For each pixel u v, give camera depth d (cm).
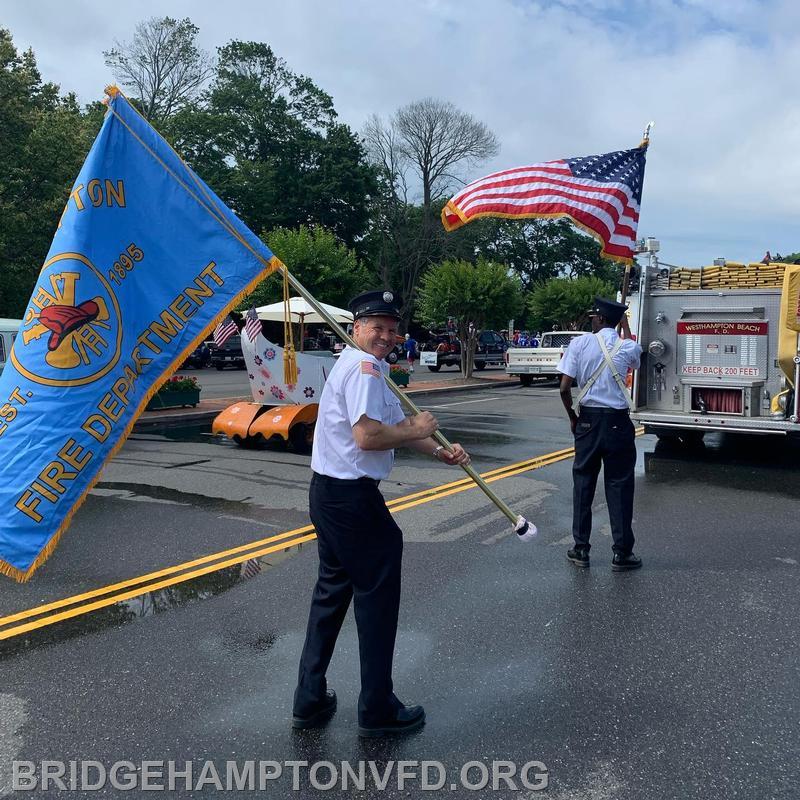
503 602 471
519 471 906
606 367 523
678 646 407
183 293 342
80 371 314
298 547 588
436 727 327
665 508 717
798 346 852
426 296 2531
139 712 341
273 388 1089
